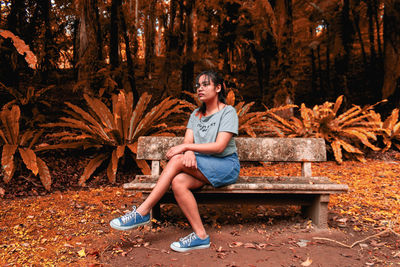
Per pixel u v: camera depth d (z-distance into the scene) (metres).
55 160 4.19
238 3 6.66
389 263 1.77
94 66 5.37
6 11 6.25
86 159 4.36
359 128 4.98
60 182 3.66
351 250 1.95
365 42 11.20
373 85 8.84
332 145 4.80
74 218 2.57
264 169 4.50
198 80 2.12
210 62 6.86
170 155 2.01
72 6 7.25
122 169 4.15
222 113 2.09
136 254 1.91
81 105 6.86
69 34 9.11
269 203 2.40
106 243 2.08
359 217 2.54
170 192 2.17
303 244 2.04
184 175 1.98
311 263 1.77
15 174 3.62
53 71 9.52
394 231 2.21
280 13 6.01
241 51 8.11
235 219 2.58
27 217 2.58
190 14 6.68
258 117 4.70
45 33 7.29
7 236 2.18
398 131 5.27
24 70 6.82
